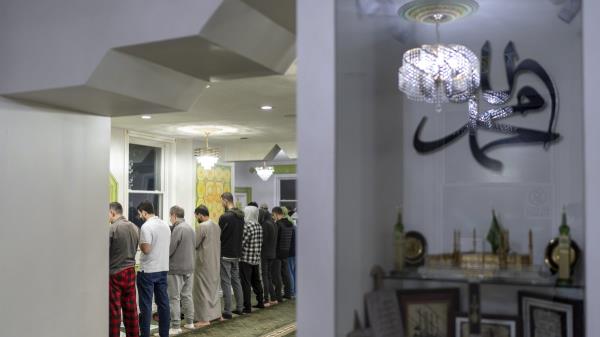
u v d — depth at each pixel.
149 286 5.48
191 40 2.25
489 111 1.66
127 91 2.61
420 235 1.65
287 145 8.78
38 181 2.82
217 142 8.94
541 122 1.59
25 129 2.76
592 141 1.31
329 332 1.48
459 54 1.68
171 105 2.89
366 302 1.54
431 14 1.67
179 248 6.00
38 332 2.81
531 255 1.57
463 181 1.67
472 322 1.54
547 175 1.57
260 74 2.82
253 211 7.18
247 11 2.30
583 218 1.37
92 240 3.14
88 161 3.12
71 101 2.77
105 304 3.21
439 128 1.69
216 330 6.08
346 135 1.53
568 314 1.44
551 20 1.57
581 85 1.38
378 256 1.58
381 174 1.62
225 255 6.75
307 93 1.53
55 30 2.50
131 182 7.79
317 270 1.51
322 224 1.50
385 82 1.64
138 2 2.32
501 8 1.64
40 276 2.83
